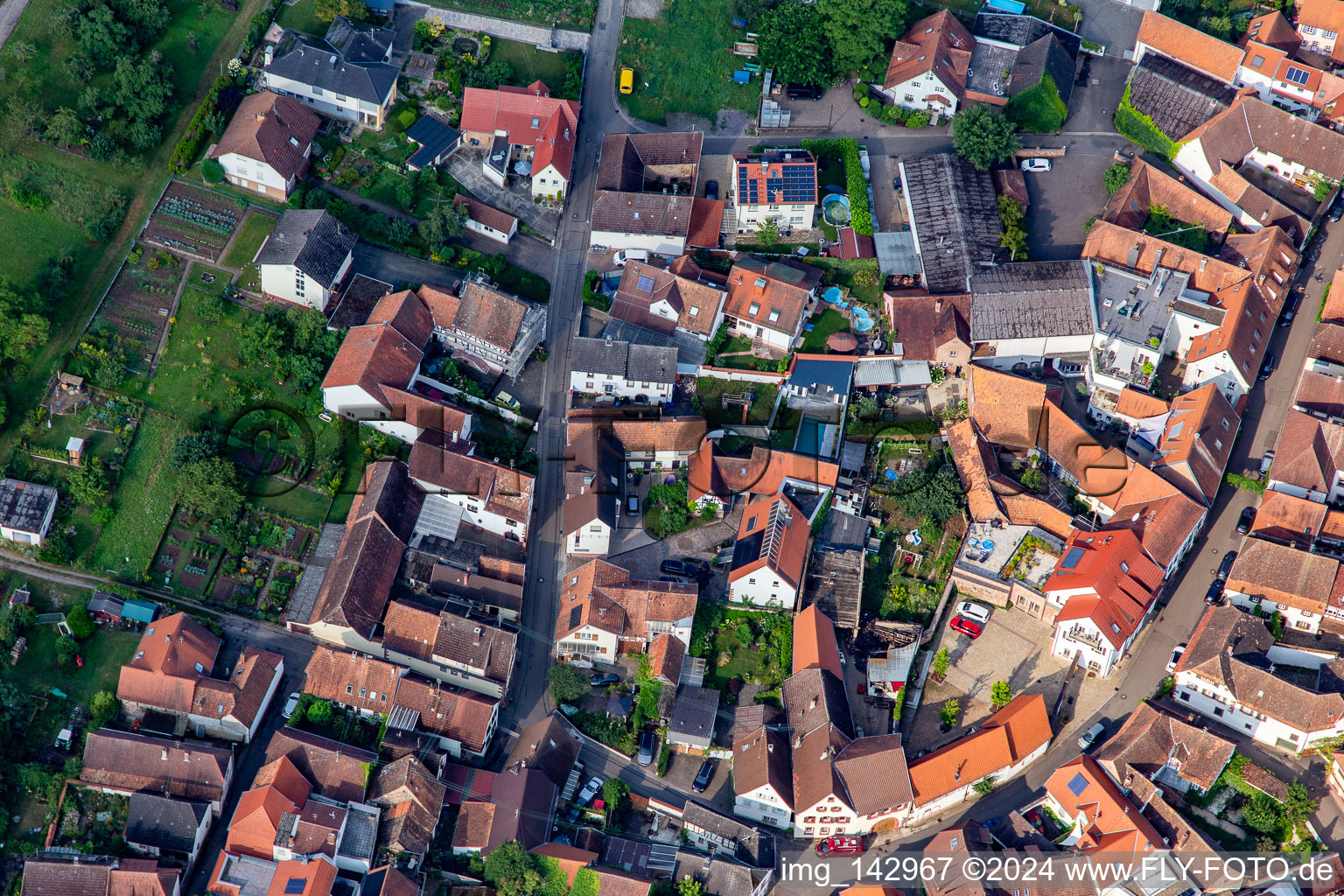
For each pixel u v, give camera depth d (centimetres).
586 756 16475
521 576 17175
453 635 16362
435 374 18262
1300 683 16512
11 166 18400
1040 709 16450
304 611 16625
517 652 17000
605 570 16912
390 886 14825
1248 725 16550
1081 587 16950
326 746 15650
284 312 18150
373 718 16125
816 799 15588
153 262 18238
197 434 17325
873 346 18950
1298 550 17175
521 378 18638
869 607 17550
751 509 17688
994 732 16112
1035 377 18850
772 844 15788
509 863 14962
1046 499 18075
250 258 18638
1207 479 17875
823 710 16200
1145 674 17162
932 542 17950
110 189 18575
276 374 17888
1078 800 15912
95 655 16225
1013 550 17775
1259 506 17950
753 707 16638
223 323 18088
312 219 18375
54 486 16938
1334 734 16225
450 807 15725
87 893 14638
